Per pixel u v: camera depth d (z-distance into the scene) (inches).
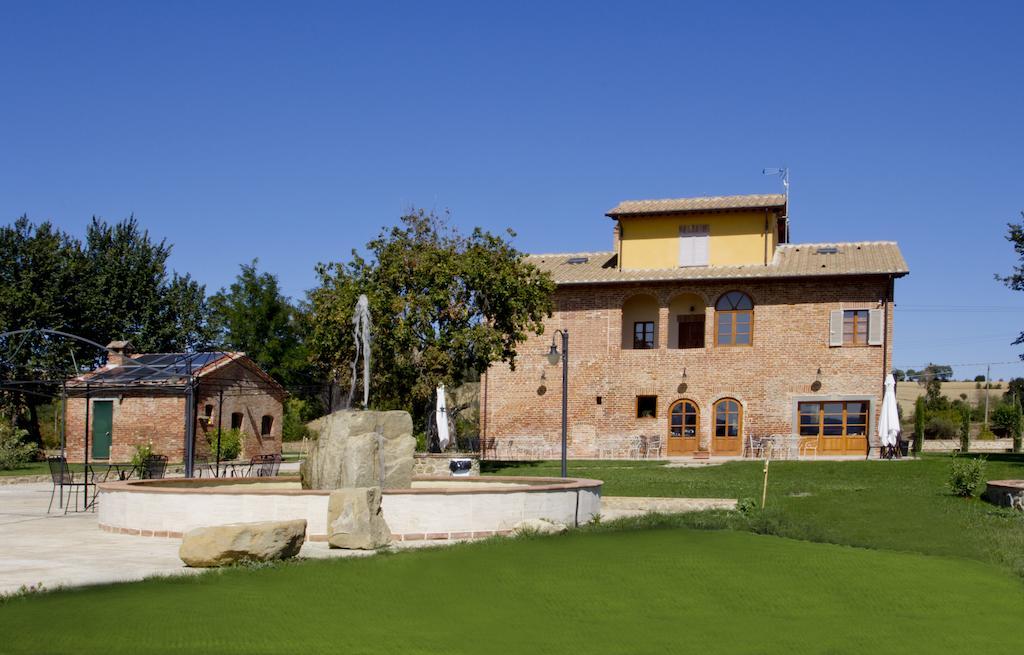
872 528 687.1
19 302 1802.4
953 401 3120.1
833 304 1601.9
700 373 1657.2
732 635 381.4
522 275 1387.8
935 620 413.1
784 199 1736.0
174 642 345.4
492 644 360.5
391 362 1360.7
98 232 2192.4
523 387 1731.1
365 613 401.4
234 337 2625.5
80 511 796.6
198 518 614.2
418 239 1521.9
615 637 374.6
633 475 1237.1
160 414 1549.0
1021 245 1454.2
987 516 757.9
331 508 568.1
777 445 1609.3
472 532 624.4
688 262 1732.3
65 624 365.4
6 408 1814.7
